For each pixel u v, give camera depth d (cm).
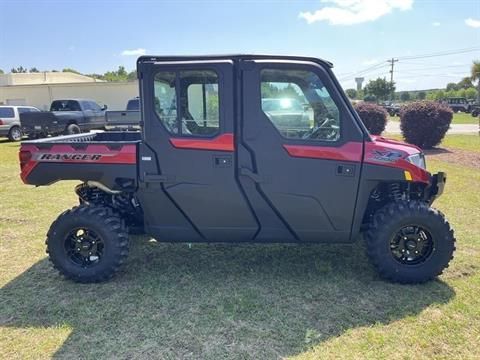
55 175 358
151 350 270
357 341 275
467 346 269
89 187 416
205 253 431
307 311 313
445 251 345
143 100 337
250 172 336
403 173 336
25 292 350
